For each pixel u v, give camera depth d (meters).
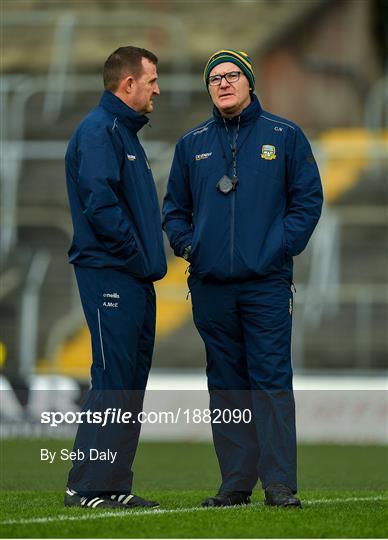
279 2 72.25
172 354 52.56
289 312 20.48
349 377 43.28
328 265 52.69
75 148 20.55
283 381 20.05
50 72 68.25
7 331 53.44
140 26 70.62
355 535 16.59
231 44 70.44
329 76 69.62
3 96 63.12
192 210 21.44
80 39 71.00
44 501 21.58
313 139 63.12
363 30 73.56
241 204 20.28
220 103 20.36
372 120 66.69
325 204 55.78
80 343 51.38
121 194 20.56
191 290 20.89
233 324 20.56
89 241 20.34
